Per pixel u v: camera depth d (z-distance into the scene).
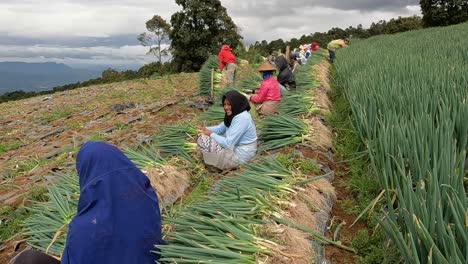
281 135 5.55
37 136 8.73
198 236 2.96
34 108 12.80
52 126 9.59
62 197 4.04
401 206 3.04
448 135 3.46
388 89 5.71
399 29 50.75
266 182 3.92
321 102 7.43
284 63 9.44
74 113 10.88
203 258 2.75
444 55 9.41
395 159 3.60
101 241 2.40
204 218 3.17
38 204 4.23
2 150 7.82
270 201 3.64
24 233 3.66
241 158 5.21
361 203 4.11
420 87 5.64
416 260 2.46
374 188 4.25
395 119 4.37
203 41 35.38
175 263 2.68
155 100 11.64
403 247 2.63
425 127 3.95
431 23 46.94
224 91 9.04
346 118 6.91
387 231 2.96
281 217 3.43
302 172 4.41
